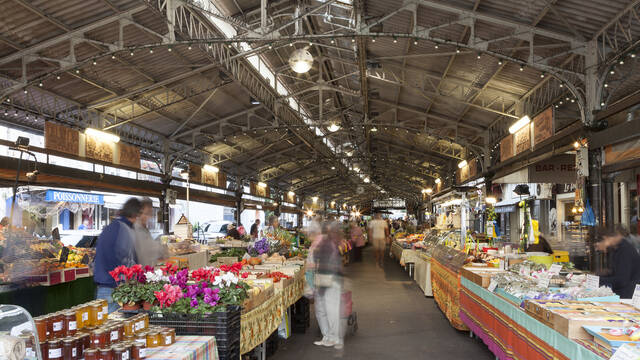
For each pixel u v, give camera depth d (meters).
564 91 9.34
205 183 19.39
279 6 10.45
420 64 11.38
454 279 6.49
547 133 9.32
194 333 3.21
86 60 8.52
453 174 22.22
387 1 8.59
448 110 15.02
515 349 3.89
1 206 11.47
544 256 7.12
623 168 6.73
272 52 13.60
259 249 7.99
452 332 6.19
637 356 2.16
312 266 5.89
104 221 18.92
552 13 7.13
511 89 11.16
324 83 14.17
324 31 11.66
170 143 16.98
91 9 8.16
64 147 11.00
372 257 18.27
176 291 3.37
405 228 24.20
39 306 5.47
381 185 43.41
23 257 5.39
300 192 37.81
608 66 7.01
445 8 7.79
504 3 7.29
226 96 14.75
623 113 6.82
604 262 6.54
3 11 7.49
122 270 3.61
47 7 7.75
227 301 3.44
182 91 13.34
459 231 10.06
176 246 9.20
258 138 20.31
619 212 10.62
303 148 24.31
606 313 3.05
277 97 15.30
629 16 6.40
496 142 14.89
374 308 7.87
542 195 16.64
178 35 9.70
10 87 8.67
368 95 15.57
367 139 21.33
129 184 14.04
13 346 1.87
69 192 12.38
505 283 4.52
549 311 3.13
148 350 2.63
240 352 3.53
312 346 5.54
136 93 11.84
